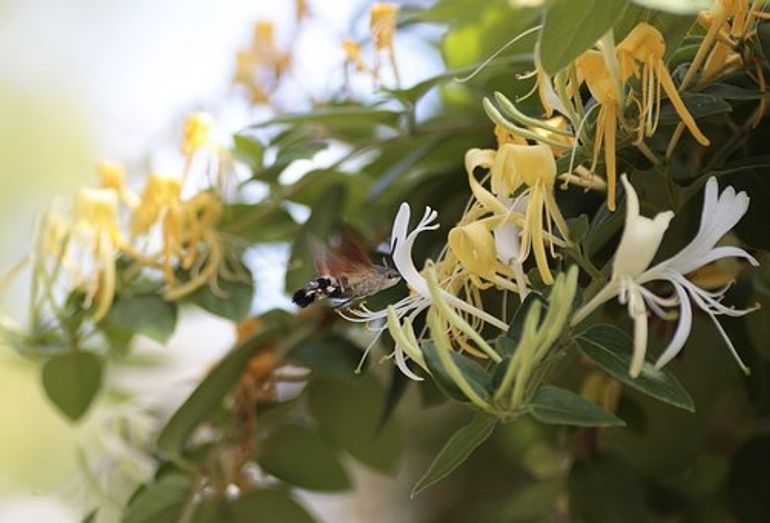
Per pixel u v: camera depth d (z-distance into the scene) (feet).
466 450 2.00
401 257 2.09
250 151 2.96
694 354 2.98
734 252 1.99
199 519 2.90
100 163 2.78
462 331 1.99
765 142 2.33
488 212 2.12
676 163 2.38
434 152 2.85
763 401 2.70
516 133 2.09
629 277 1.95
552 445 3.42
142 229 2.75
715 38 2.15
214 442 2.93
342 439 3.03
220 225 2.87
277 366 2.85
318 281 2.25
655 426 3.10
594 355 2.00
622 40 2.08
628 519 2.82
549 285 2.06
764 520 2.79
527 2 2.87
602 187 2.18
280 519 2.93
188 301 2.85
